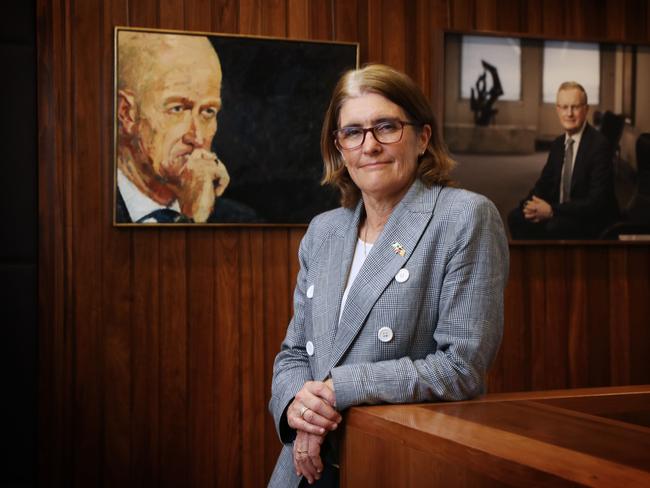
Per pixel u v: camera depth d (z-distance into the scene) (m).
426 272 1.45
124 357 3.06
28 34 2.98
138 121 3.04
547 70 3.48
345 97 1.57
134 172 3.04
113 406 3.04
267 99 3.19
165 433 3.09
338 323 1.54
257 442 3.19
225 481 3.15
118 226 3.03
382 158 1.52
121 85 3.03
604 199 3.50
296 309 1.72
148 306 3.09
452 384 1.35
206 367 3.14
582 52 3.51
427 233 1.47
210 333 3.15
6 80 2.96
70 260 3.01
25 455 2.96
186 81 3.09
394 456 1.11
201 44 3.11
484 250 1.44
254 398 3.19
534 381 3.48
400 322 1.44
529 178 3.45
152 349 3.09
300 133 3.22
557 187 3.47
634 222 3.52
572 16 3.56
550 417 1.10
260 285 3.21
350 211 1.69
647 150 3.54
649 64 3.57
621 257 3.61
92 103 3.04
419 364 1.36
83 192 3.03
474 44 3.41
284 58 3.20
